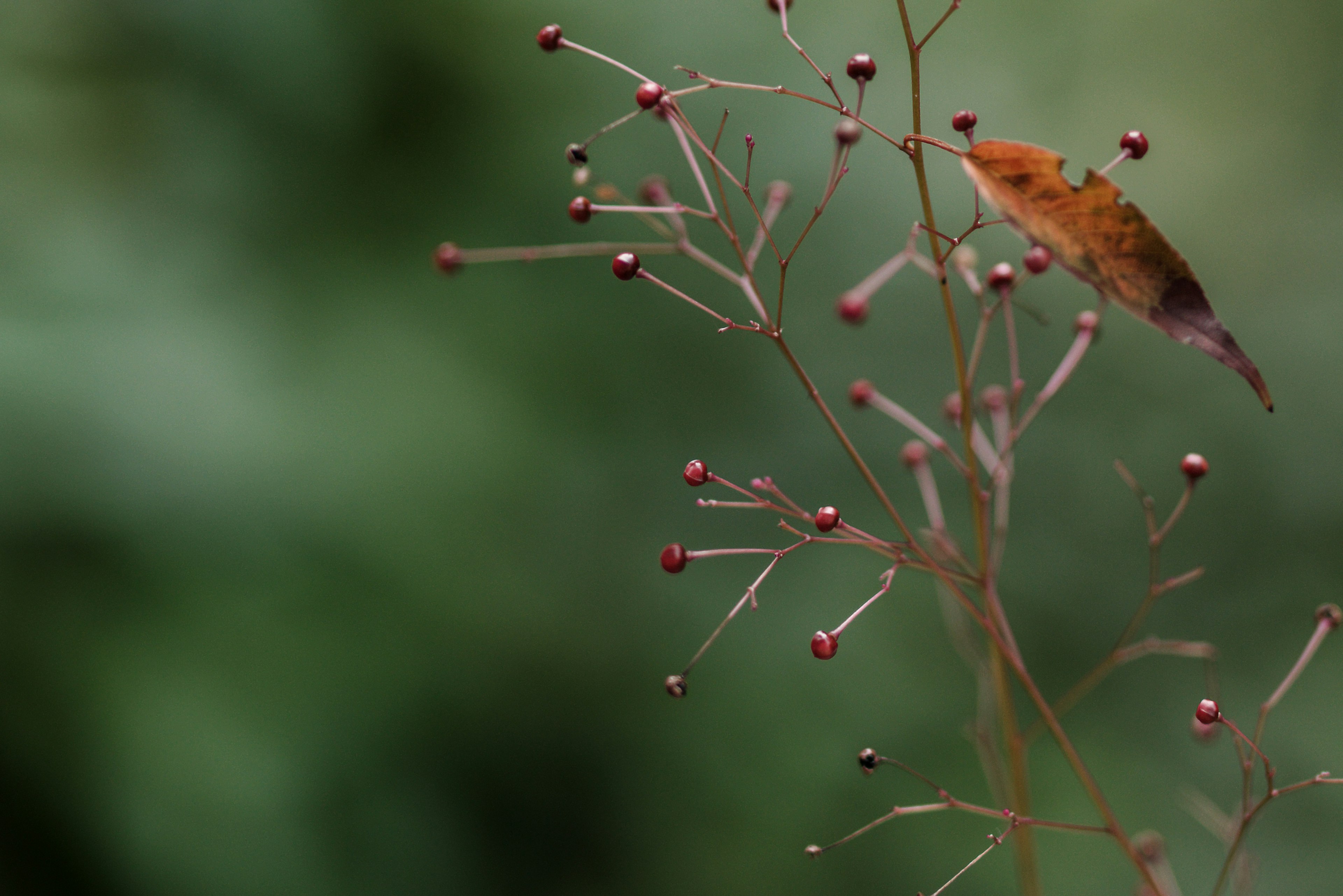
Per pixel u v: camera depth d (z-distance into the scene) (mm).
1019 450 1521
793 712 1313
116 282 1191
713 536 1436
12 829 1026
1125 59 1644
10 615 1045
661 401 1477
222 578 1128
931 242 669
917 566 680
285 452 1181
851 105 1538
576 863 1248
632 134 1519
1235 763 1339
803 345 1502
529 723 1265
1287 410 1512
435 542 1229
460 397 1318
